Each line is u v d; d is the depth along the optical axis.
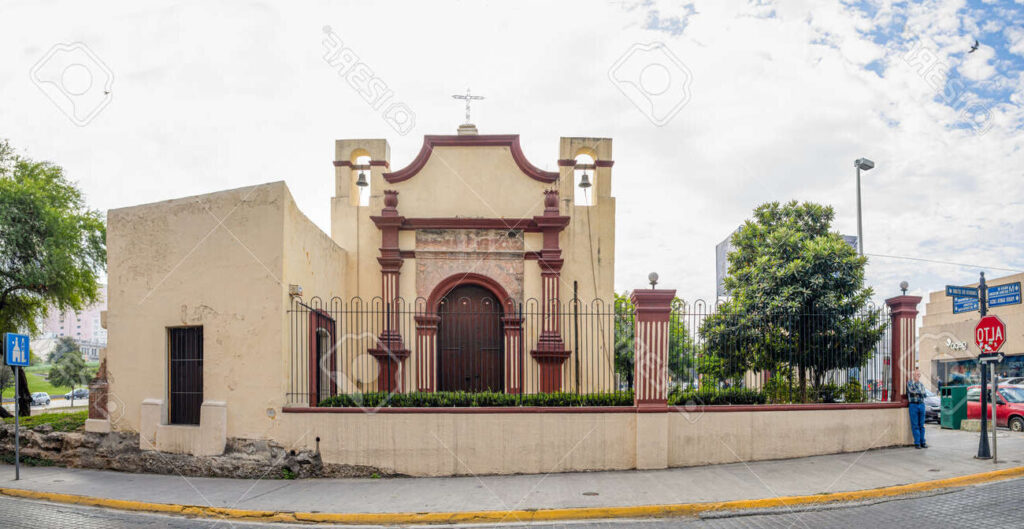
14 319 18.59
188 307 10.97
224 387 10.62
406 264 14.68
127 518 8.37
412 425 10.42
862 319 13.52
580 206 14.81
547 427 10.48
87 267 18.55
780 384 14.20
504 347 14.55
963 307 13.70
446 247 14.73
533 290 14.55
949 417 15.78
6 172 18.62
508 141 14.95
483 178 14.96
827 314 13.60
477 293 14.88
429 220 14.59
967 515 7.59
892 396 12.26
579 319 14.48
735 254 17.83
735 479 9.65
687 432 10.67
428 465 10.38
